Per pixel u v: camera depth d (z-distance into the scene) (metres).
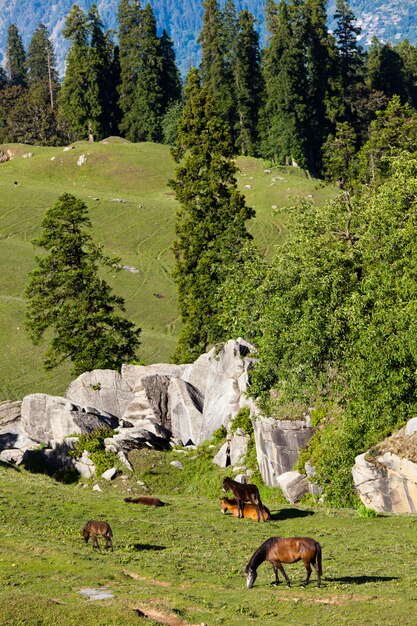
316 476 40.81
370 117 180.38
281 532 27.97
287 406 44.62
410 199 44.84
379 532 27.86
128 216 142.75
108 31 199.12
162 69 191.38
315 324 41.72
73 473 49.38
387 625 17.03
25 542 24.23
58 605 17.81
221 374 53.16
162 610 17.95
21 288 110.94
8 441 53.34
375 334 39.84
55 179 170.12
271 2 189.75
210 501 35.03
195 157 76.75
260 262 52.56
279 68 171.88
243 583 21.02
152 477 48.16
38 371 87.00
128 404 58.00
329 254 44.78
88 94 190.00
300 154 170.88
